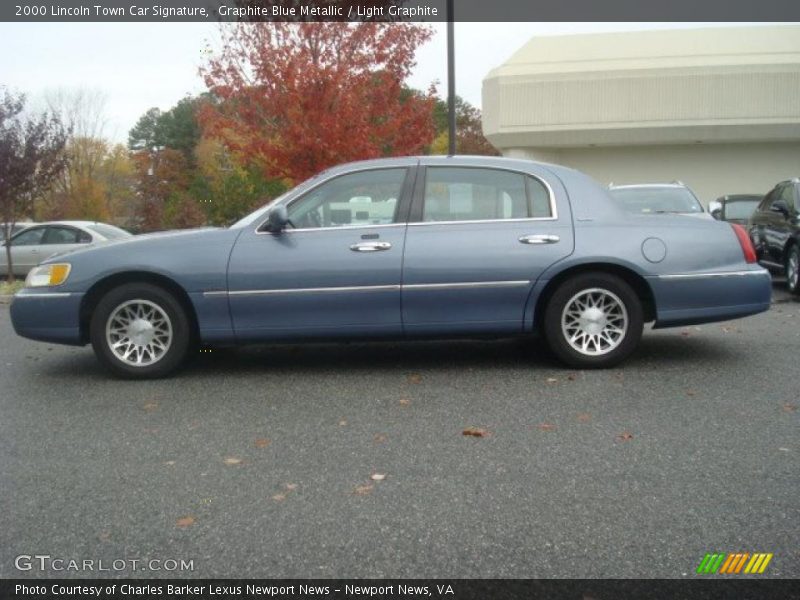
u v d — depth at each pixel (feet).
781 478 13.16
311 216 20.52
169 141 168.55
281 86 46.09
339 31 46.47
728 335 26.07
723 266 20.56
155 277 20.58
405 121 48.62
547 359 22.39
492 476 13.46
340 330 20.31
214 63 47.06
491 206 20.61
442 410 17.43
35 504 12.66
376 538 11.26
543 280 20.21
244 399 18.76
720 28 85.71
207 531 11.58
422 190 20.59
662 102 80.94
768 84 79.82
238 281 20.11
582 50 84.74
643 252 20.31
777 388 18.84
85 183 143.43
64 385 20.59
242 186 78.07
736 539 11.02
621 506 12.14
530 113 82.69
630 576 10.12
